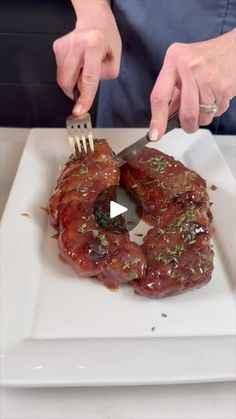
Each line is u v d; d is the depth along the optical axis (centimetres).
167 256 43
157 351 37
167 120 50
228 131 71
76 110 52
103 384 35
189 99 49
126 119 74
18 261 44
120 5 68
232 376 36
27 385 34
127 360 36
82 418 35
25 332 38
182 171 52
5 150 62
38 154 57
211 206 53
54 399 36
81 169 50
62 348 37
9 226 47
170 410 36
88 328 40
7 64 123
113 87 73
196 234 45
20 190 51
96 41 54
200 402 36
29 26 118
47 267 45
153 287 41
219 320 41
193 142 62
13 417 35
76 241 43
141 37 68
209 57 50
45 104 129
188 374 36
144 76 71
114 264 42
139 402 36
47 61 123
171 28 67
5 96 128
